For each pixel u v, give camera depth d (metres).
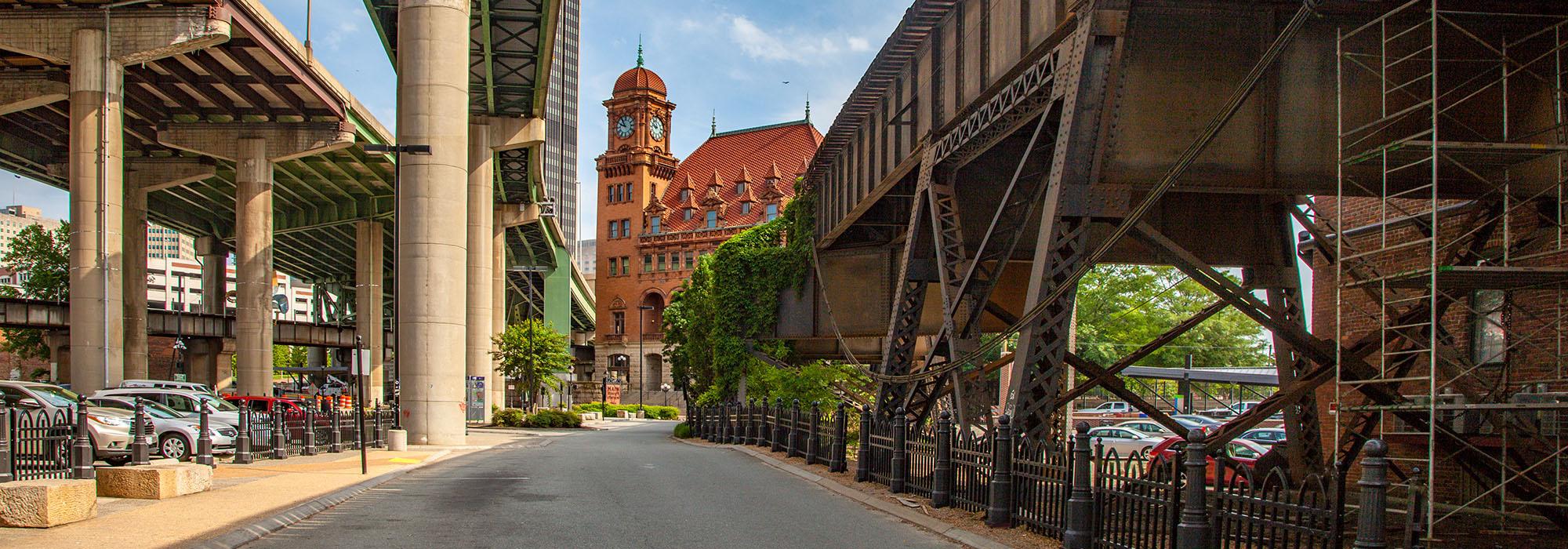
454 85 41.66
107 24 42.84
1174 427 21.53
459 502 17.08
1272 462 20.12
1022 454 14.44
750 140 137.75
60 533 12.16
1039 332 16.92
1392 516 15.84
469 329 67.50
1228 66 17.31
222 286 98.06
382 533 13.23
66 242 83.62
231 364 90.19
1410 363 18.78
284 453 28.08
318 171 79.19
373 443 36.22
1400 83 17.25
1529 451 16.95
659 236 134.62
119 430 24.06
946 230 23.59
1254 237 21.52
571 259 122.44
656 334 135.88
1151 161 17.30
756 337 47.25
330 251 120.62
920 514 15.90
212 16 42.97
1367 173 17.67
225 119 60.78
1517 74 17.00
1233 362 65.62
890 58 26.70
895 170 27.69
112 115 42.84
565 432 59.09
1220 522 10.81
